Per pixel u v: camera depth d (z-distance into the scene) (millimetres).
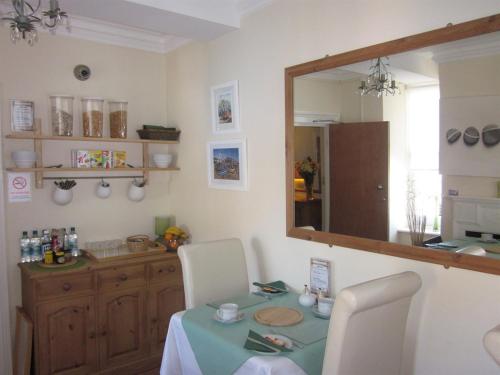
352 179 2129
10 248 2883
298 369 1554
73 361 2764
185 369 1938
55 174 3057
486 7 1635
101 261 2889
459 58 1721
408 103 1889
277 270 2602
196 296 2273
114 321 2926
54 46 3033
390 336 1652
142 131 3311
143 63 3482
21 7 1699
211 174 3107
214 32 2850
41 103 2986
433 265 1830
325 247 2295
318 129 2279
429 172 1832
